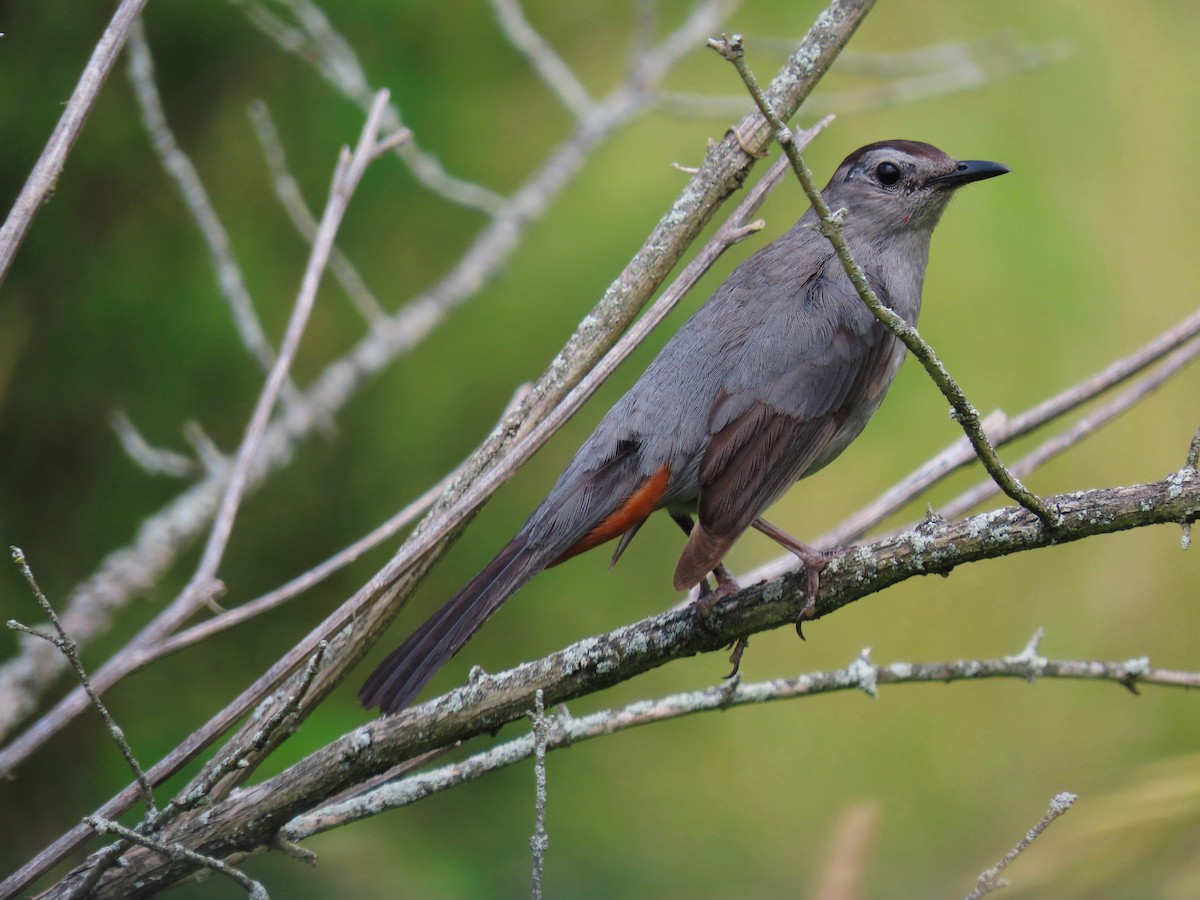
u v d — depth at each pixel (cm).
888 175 822
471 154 1156
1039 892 631
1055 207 1259
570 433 1096
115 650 1017
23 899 520
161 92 1059
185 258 1048
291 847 559
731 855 1062
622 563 1117
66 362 1029
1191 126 1314
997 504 1238
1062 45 1209
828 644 1242
